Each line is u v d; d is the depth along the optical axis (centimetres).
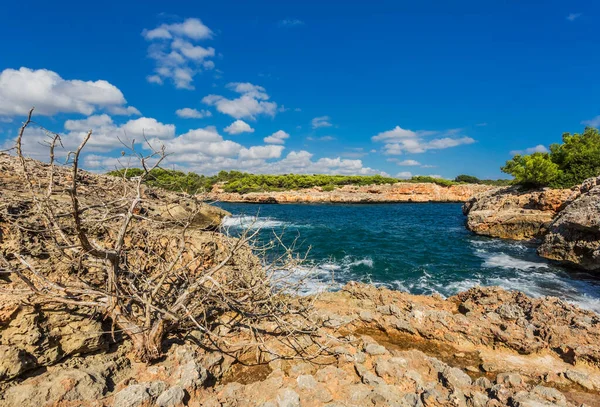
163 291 600
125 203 508
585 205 1659
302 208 5984
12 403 360
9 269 405
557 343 668
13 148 384
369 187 8175
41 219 543
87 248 416
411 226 3334
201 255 662
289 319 665
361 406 433
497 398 470
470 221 2797
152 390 409
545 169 2798
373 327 757
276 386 465
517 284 1361
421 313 754
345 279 1433
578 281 1400
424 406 458
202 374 461
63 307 464
